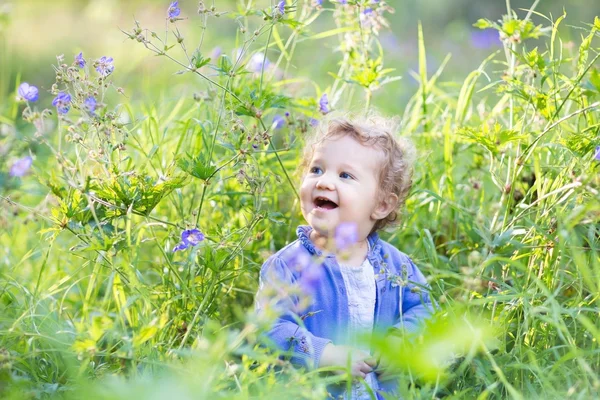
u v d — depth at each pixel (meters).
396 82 6.27
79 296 3.34
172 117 4.07
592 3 10.25
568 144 2.76
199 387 2.04
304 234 2.84
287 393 2.17
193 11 10.12
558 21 2.95
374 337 2.04
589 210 2.49
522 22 2.92
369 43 3.59
